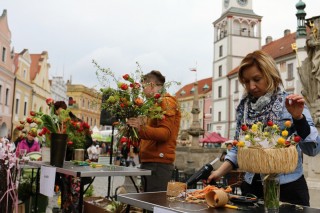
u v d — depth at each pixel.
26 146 7.98
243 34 50.22
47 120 3.98
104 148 31.81
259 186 2.45
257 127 1.91
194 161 18.78
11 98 36.25
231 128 47.72
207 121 58.62
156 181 3.77
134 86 3.54
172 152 3.87
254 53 2.38
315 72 6.61
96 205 3.83
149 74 3.80
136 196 2.24
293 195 2.30
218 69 51.38
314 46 6.70
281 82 2.37
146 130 3.58
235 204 2.09
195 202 2.10
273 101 2.34
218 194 1.96
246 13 50.06
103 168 3.76
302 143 2.13
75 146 4.76
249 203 2.10
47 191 3.53
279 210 1.91
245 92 2.55
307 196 2.32
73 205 3.95
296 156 1.81
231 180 6.41
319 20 6.73
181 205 1.99
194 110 19.58
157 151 3.81
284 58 37.66
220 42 51.31
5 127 35.12
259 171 1.79
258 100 2.37
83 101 66.81
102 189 9.95
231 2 50.53
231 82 48.47
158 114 3.57
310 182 5.95
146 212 3.24
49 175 3.56
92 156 11.98
